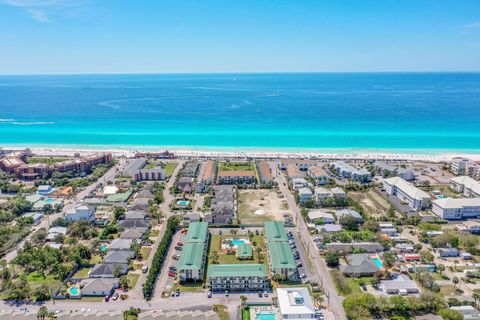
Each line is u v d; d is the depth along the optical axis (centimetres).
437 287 14538
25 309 13700
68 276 15788
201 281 15450
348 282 15262
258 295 14475
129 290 14838
